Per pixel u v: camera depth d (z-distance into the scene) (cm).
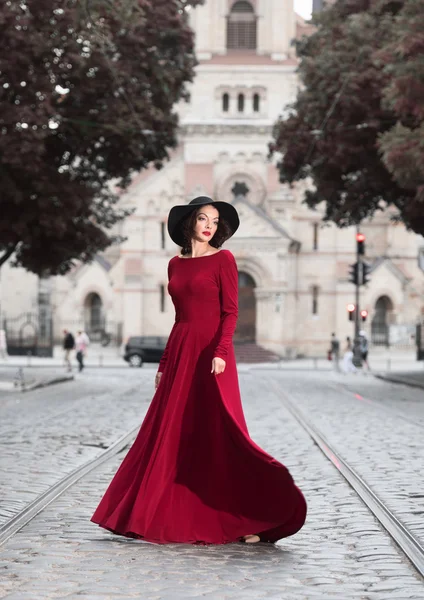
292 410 2598
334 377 4931
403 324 7538
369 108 3841
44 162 3550
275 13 7706
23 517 1021
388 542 909
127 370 5719
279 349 7350
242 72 7600
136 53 3734
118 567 796
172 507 875
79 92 3522
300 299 7588
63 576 767
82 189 3562
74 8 2919
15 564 807
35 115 3228
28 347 7388
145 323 7550
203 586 738
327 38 4150
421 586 745
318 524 998
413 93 3059
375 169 3981
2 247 3962
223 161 7569
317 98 4031
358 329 5681
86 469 1393
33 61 3338
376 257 7712
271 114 7619
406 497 1151
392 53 3288
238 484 873
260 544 892
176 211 914
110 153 3900
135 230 7531
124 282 7506
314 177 4369
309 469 1409
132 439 1820
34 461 1475
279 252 7388
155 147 4031
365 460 1502
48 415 2380
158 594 713
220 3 7712
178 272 909
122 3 2838
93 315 7762
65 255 4056
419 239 7719
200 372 883
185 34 3919
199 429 877
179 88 4047
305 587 741
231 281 895
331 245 7625
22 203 3584
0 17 3098
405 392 3550
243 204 7394
